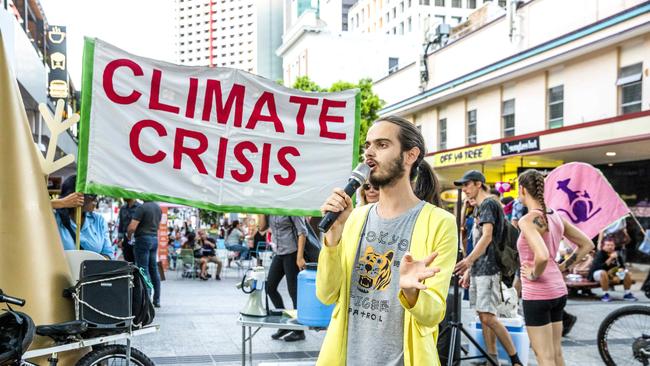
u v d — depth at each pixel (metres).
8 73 3.51
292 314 4.20
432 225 1.95
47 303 3.49
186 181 4.07
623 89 14.48
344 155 4.50
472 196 5.05
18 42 11.50
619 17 13.66
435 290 1.85
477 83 19.42
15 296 3.38
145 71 3.99
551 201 5.50
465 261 4.44
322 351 2.06
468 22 23.83
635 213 15.92
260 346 5.90
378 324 1.95
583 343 6.26
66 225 4.81
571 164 5.45
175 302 9.04
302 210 4.39
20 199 3.48
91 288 3.56
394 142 2.02
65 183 4.88
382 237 2.03
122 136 3.92
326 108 4.48
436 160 20.73
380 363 1.92
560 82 16.62
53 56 20.73
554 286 3.77
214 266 16.23
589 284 9.77
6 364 2.92
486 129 19.97
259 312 4.18
